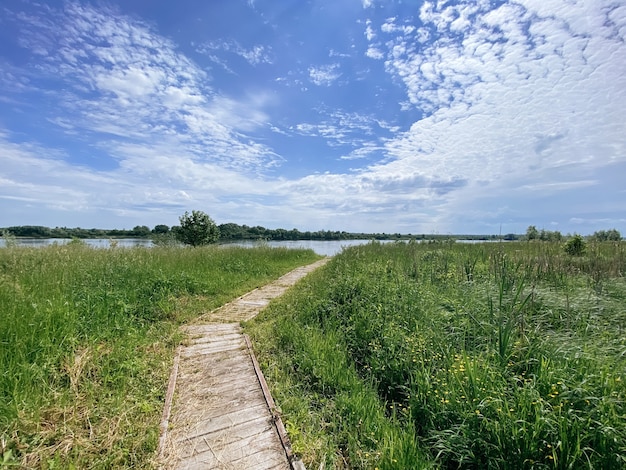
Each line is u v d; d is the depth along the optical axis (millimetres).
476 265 7441
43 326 3697
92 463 2318
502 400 2605
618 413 2289
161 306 6027
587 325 3779
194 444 2635
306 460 2527
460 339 3893
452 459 2549
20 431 2484
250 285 9633
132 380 3467
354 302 5645
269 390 3543
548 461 2217
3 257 7449
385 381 3766
